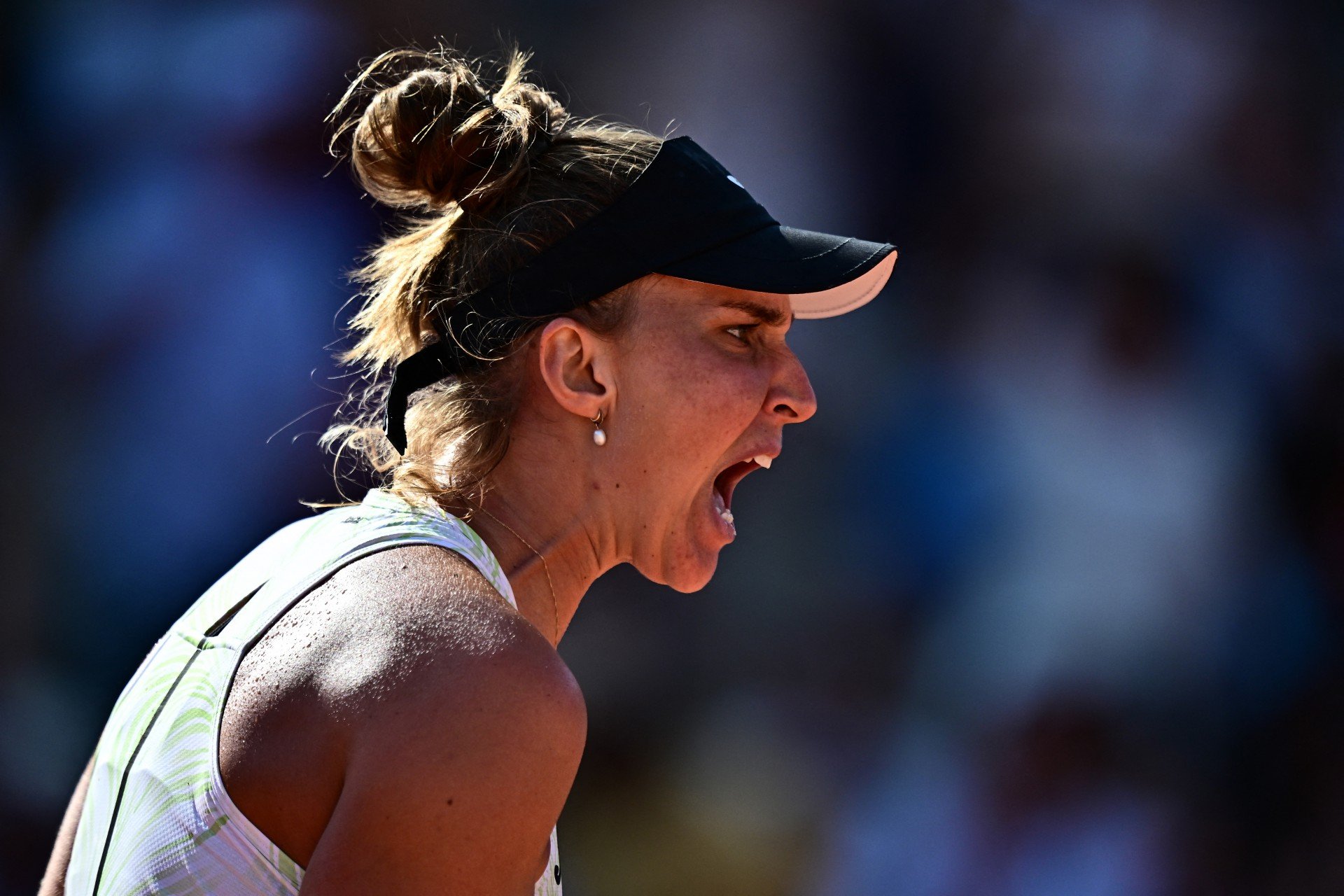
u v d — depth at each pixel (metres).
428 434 4.49
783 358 4.85
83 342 15.66
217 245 15.94
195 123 16.41
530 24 18.58
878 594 17.73
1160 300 19.33
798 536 17.94
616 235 4.54
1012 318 19.16
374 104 4.76
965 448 18.39
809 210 19.22
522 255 4.54
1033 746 16.80
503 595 4.05
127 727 4.12
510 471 4.55
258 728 3.69
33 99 16.45
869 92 19.52
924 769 16.83
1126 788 16.75
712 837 16.25
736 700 17.22
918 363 18.95
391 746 3.46
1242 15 20.56
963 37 19.91
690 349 4.59
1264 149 20.53
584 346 4.53
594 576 4.79
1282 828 17.09
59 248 16.05
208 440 15.58
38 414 15.57
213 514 15.59
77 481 15.45
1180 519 18.19
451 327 4.55
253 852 3.65
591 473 4.62
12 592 15.16
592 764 16.69
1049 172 19.81
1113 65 20.20
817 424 18.41
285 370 15.77
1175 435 18.64
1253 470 18.91
